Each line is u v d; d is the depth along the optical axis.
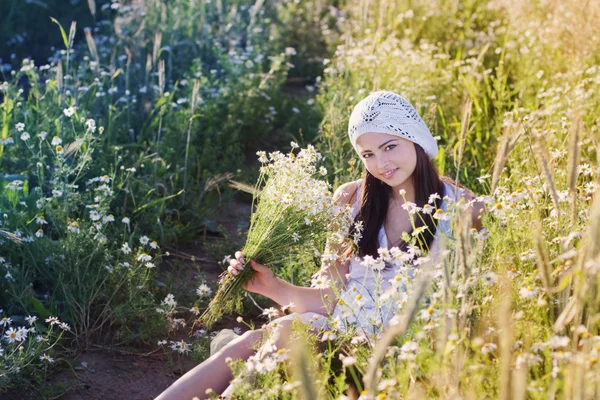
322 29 8.77
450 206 2.96
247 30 8.15
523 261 3.05
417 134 3.30
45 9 9.31
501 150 2.93
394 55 6.36
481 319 2.73
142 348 3.71
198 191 5.30
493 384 2.46
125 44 7.29
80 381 3.42
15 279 3.85
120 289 3.90
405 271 2.83
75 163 4.91
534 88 5.95
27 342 3.49
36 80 5.70
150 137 5.80
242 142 6.31
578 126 2.56
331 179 5.01
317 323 3.20
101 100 5.86
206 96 6.37
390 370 2.58
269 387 2.77
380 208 3.40
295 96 7.57
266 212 3.34
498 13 7.80
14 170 4.95
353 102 5.68
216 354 3.04
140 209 4.74
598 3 6.18
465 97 5.55
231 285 3.39
